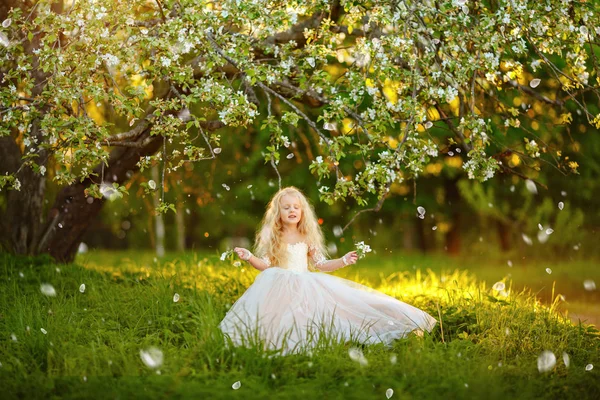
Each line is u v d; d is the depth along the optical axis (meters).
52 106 5.56
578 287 11.86
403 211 20.20
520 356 5.32
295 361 4.85
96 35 5.20
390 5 5.75
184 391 4.14
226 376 4.48
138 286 7.52
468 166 5.88
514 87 7.96
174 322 5.95
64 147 5.42
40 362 5.04
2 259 9.41
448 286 8.83
